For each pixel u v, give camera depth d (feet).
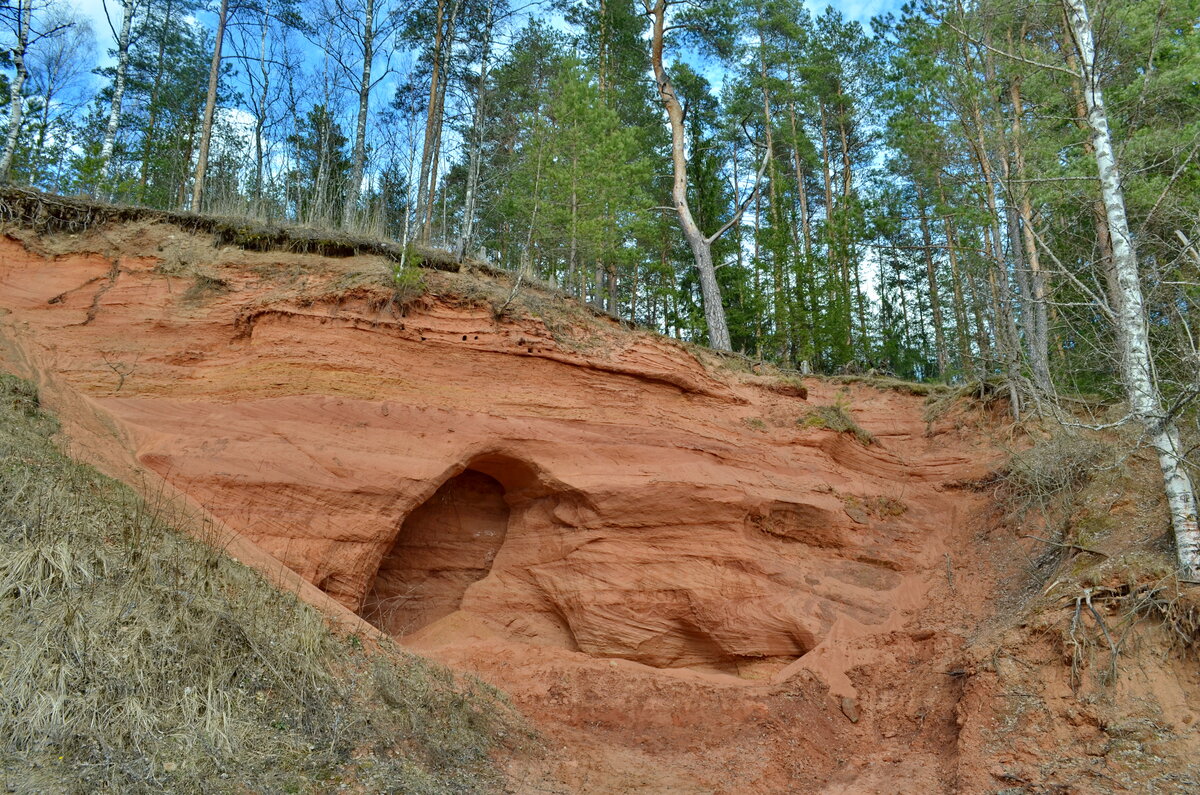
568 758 28.66
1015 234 60.29
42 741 16.39
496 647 36.94
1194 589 27.22
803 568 42.24
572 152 72.38
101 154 64.44
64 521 22.22
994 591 39.06
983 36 51.34
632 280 107.45
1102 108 33.63
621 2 88.33
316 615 26.30
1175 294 35.27
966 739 27.78
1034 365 55.16
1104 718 25.59
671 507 40.93
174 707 19.22
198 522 28.19
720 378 50.16
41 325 34.58
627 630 38.99
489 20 62.95
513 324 42.06
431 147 62.44
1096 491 39.01
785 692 35.63
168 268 38.22
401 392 37.83
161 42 83.05
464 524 41.91
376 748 22.24
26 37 48.88
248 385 35.17
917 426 57.82
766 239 90.12
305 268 40.04
